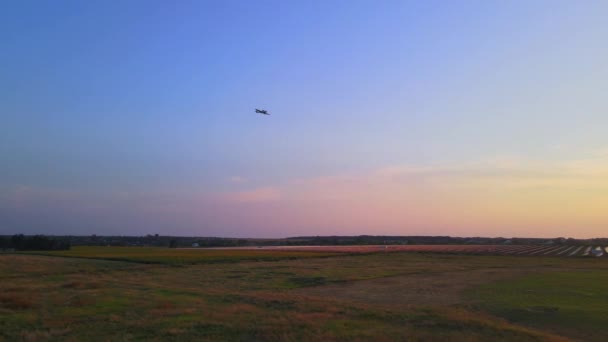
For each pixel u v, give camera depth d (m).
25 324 21.73
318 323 21.81
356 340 18.52
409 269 65.06
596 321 24.73
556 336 20.23
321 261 81.38
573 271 62.03
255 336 19.34
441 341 18.38
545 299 33.12
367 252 113.31
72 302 28.34
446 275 56.19
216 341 18.48
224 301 29.64
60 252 101.62
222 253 104.38
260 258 85.88
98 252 104.25
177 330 20.19
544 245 191.62
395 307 28.09
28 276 49.88
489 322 22.34
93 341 18.44
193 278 50.44
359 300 34.19
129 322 21.98
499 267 69.69
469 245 194.62
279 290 41.44
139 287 37.62
